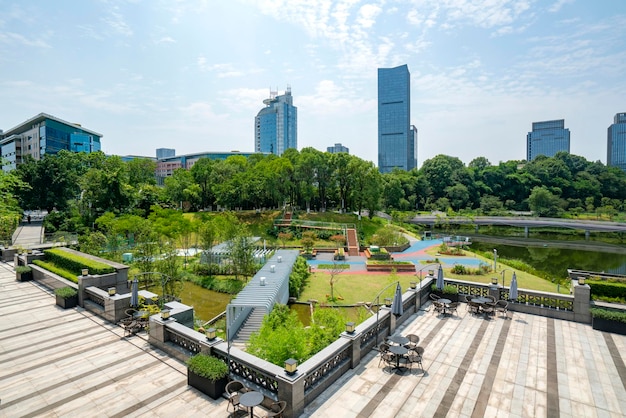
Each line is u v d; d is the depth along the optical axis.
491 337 14.34
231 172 72.62
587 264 51.59
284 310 20.25
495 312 17.12
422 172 110.94
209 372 10.55
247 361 10.50
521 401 10.09
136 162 81.31
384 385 10.93
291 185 66.50
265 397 9.83
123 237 40.16
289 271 31.08
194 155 158.38
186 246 47.16
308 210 69.31
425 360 12.48
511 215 88.44
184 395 10.73
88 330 15.85
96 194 54.91
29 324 16.58
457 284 19.08
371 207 66.69
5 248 32.81
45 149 90.56
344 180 69.25
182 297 31.61
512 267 43.00
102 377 11.81
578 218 83.38
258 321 24.36
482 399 10.20
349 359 11.97
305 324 25.89
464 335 14.52
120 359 13.09
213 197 72.50
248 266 35.62
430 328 15.22
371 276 38.16
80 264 22.06
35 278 24.88
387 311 14.41
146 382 11.48
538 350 13.20
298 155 71.81
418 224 84.94
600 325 14.98
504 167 110.06
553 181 102.81
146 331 15.63
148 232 32.84
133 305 16.73
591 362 12.32
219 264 38.62
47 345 14.33
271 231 58.94
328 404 9.97
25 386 11.31
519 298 17.45
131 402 10.40
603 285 19.52
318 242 55.66
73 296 19.05
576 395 10.39
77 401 10.47
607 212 84.56
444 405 9.92
